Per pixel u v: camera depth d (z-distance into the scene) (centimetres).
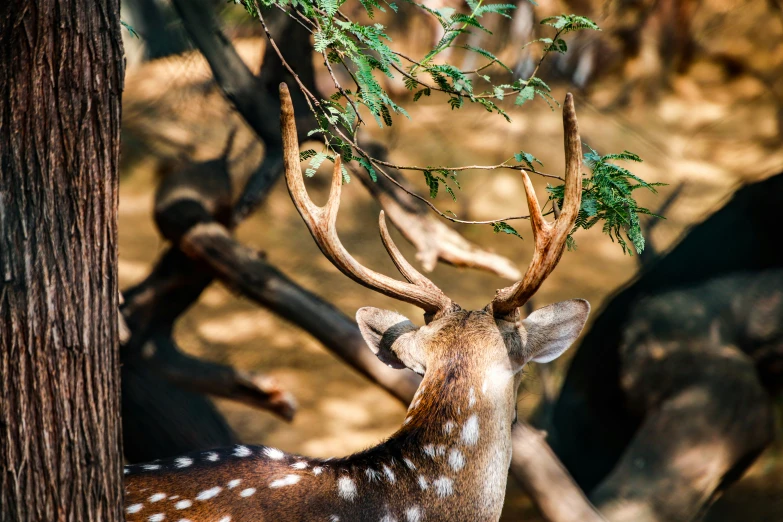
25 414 428
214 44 1009
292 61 1009
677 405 1080
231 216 1081
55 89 417
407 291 559
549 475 878
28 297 422
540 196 2039
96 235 441
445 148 2064
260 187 1094
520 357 559
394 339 573
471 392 546
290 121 470
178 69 1341
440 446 542
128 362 1013
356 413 1414
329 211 511
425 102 2173
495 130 2120
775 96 2500
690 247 1201
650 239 1480
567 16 494
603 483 1032
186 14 997
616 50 2397
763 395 1089
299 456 563
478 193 2008
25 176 417
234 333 1628
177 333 1611
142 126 1783
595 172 495
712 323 1134
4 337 420
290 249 1900
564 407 1200
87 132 428
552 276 1859
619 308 1192
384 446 554
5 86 408
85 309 440
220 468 543
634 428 1134
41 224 423
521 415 1262
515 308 551
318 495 533
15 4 402
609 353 1159
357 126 475
